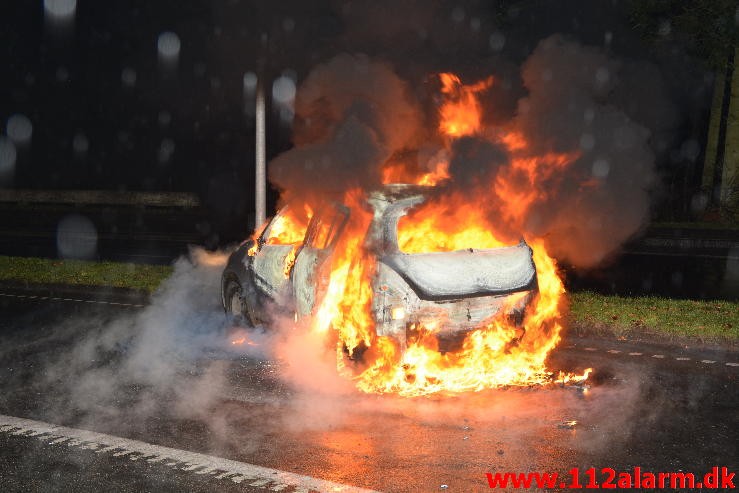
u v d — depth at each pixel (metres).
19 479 5.67
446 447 6.26
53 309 13.17
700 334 9.86
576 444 6.32
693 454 6.09
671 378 8.38
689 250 22.56
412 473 5.73
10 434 6.69
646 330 10.23
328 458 6.04
